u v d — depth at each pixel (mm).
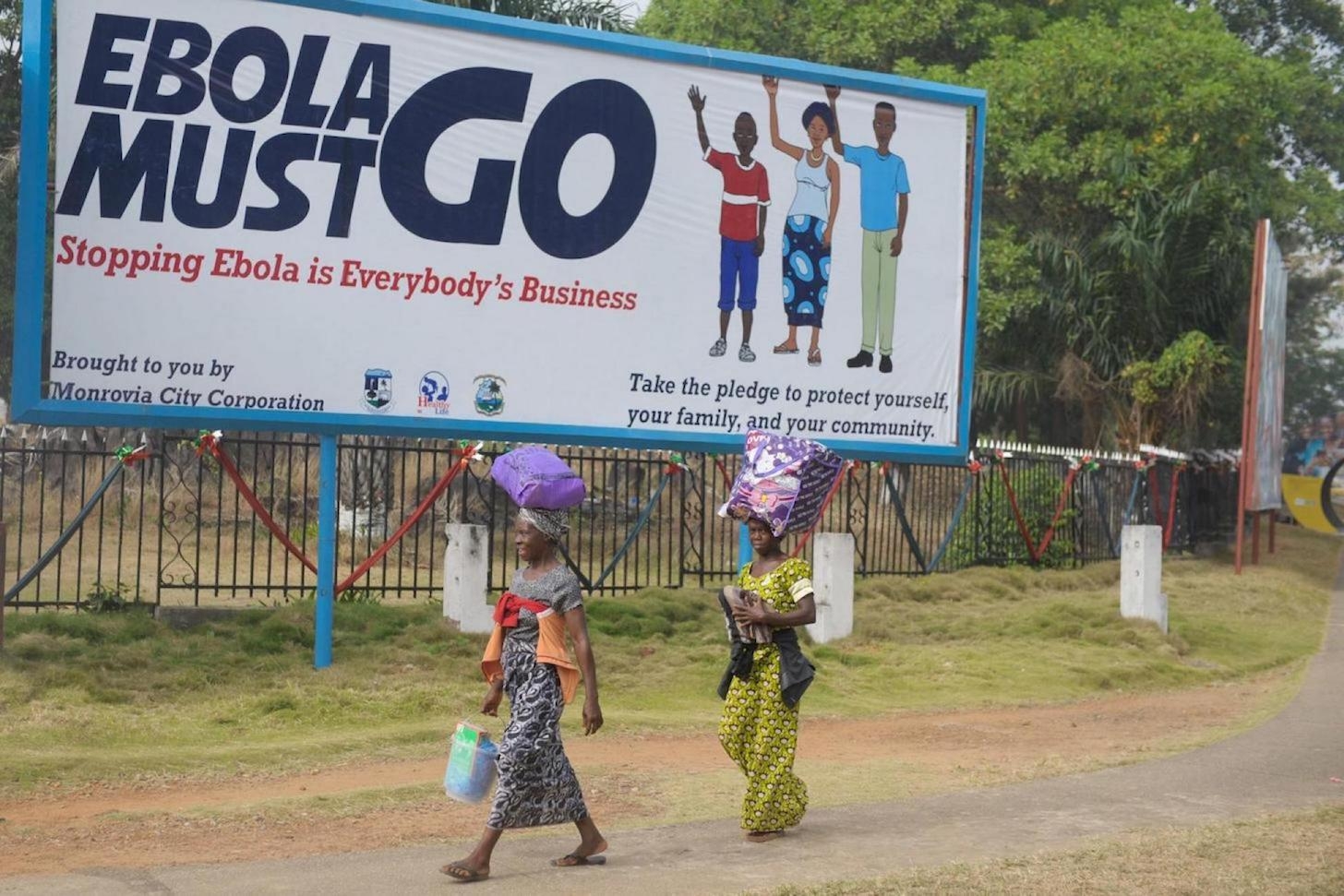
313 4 10812
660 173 12156
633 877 5477
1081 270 25156
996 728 10523
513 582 5793
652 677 11547
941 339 13312
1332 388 49656
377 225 11086
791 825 6273
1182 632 15273
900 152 13117
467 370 11430
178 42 10445
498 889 5297
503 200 11531
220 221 10594
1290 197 29547
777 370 12641
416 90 11188
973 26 27844
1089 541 19781
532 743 5523
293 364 10844
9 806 7305
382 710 9883
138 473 18953
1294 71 29062
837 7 27766
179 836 6547
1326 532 37000
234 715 9547
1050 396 27438
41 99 10008
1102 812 6906
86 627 10711
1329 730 10141
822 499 6480
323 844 6363
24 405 10031
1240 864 5652
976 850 5980
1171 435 25031
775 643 6258
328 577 10789
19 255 10023
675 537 18391
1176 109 24797
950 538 17469
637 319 12086
